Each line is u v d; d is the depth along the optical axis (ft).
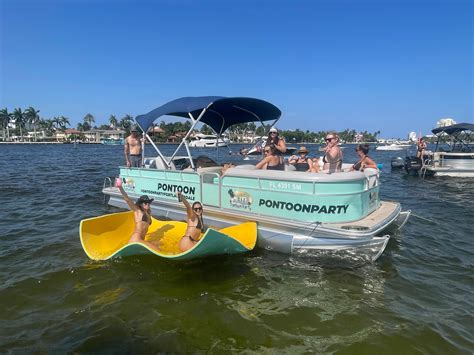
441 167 62.44
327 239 19.20
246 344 12.60
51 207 34.01
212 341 12.76
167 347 12.42
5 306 14.99
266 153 24.17
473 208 35.78
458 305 15.39
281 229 20.51
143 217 21.21
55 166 84.28
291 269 18.84
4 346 12.39
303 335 13.14
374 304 15.42
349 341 12.79
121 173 31.12
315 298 15.88
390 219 21.01
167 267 18.98
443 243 23.91
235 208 22.85
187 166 28.94
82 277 17.75
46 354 12.00
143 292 16.30
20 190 44.19
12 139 429.38
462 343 12.69
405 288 16.96
